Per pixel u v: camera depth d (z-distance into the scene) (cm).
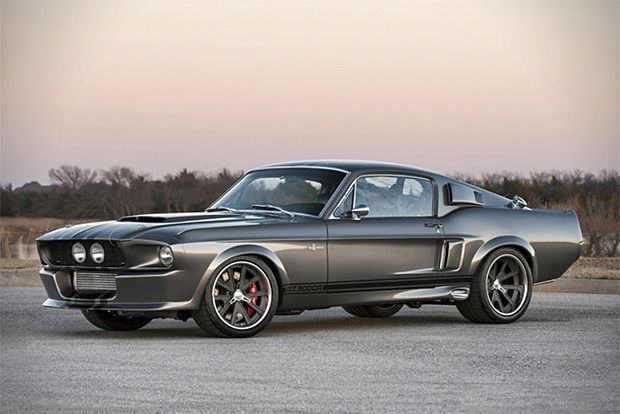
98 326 934
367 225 927
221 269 847
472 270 987
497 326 979
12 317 1054
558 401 591
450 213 993
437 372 689
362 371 691
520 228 1023
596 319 1039
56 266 892
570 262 1059
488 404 580
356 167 954
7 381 651
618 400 595
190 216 897
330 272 902
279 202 938
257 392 612
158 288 834
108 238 846
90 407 570
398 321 1034
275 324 1000
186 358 746
